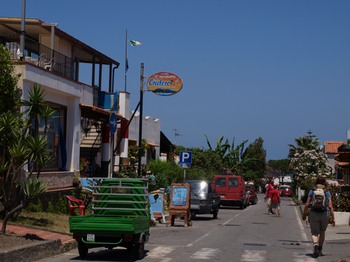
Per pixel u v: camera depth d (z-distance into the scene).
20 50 15.13
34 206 14.63
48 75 16.19
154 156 37.16
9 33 20.52
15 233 10.16
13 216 12.43
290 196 69.19
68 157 18.61
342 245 12.12
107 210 10.60
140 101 21.19
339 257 9.88
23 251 8.50
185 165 22.98
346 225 17.53
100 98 23.47
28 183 10.21
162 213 18.89
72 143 18.61
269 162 113.75
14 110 14.23
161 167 31.06
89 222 9.00
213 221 19.94
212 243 12.13
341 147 19.59
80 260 9.08
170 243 12.00
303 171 43.31
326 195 10.16
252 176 85.00
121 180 10.73
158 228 16.28
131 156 29.64
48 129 17.36
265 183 95.12
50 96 17.28
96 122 23.75
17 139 12.38
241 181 30.34
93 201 10.65
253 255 10.07
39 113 12.25
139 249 9.30
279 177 112.31
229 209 30.58
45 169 16.94
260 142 92.38
